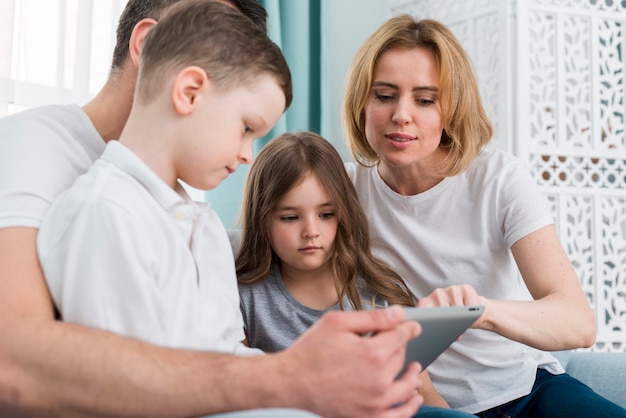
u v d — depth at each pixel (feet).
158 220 2.79
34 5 5.84
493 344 4.67
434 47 4.38
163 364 2.35
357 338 2.37
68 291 2.53
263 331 4.56
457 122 4.49
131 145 2.95
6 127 3.05
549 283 4.18
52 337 2.34
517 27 7.42
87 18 6.09
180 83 2.82
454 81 4.38
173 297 2.75
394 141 4.39
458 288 3.45
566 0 7.77
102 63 6.32
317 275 4.66
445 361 4.69
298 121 7.82
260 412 2.10
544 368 4.91
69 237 2.59
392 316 2.45
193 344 2.79
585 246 7.78
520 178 4.53
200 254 3.20
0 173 2.83
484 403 4.60
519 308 3.78
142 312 2.56
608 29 7.98
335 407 2.35
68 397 2.31
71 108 3.34
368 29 9.12
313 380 2.33
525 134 7.41
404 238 4.84
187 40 2.86
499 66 7.52
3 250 2.62
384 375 2.36
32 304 2.53
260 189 4.57
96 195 2.64
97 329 2.42
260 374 2.34
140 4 3.49
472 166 4.72
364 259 4.69
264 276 4.64
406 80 4.33
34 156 2.93
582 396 4.53
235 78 2.88
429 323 2.66
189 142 2.88
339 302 4.56
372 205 4.98
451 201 4.70
